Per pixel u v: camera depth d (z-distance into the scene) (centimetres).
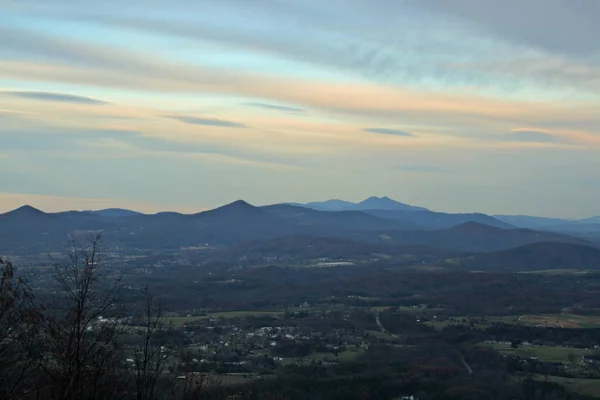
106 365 1491
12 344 1362
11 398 1337
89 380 1434
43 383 1401
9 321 1327
